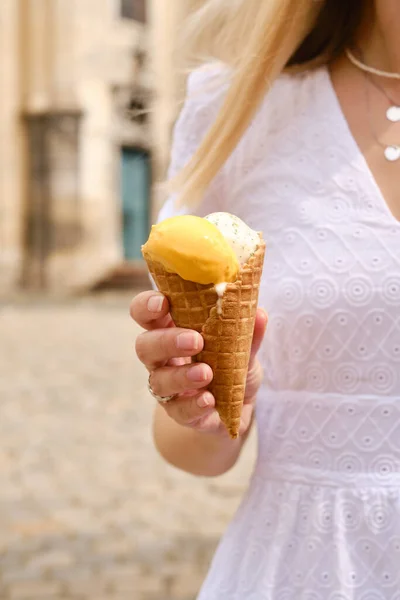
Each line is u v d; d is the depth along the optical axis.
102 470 6.38
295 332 1.58
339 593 1.48
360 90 1.68
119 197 23.89
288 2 1.59
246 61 1.59
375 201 1.56
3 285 22.78
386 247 1.53
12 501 5.64
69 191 23.14
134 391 9.60
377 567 1.50
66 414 8.41
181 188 1.67
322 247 1.57
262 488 1.63
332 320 1.54
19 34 22.95
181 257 1.27
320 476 1.56
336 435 1.55
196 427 1.50
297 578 1.53
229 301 1.29
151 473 6.30
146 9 24.16
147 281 23.39
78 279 23.12
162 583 4.24
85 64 23.14
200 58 1.90
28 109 23.00
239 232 1.34
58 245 23.16
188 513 5.38
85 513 5.38
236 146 1.64
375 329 1.52
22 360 11.94
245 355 1.35
